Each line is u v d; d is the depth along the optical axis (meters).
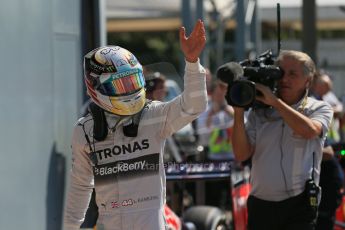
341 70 36.81
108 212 6.80
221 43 31.39
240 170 11.66
